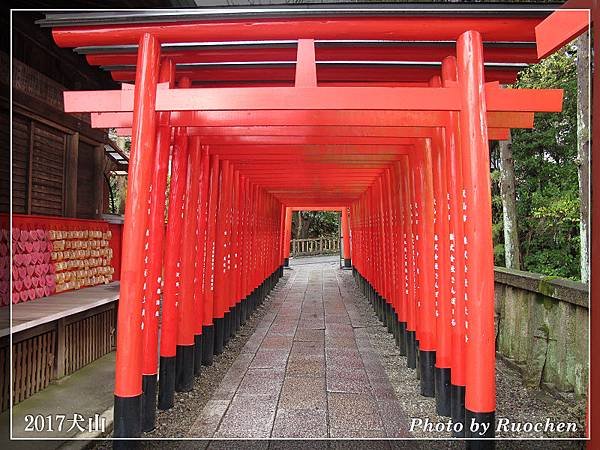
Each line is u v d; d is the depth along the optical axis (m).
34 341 4.64
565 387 4.22
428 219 4.85
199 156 5.09
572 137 11.74
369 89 3.28
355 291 13.41
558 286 4.24
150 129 3.38
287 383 5.16
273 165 7.70
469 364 3.18
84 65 5.34
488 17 3.21
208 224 6.03
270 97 3.32
